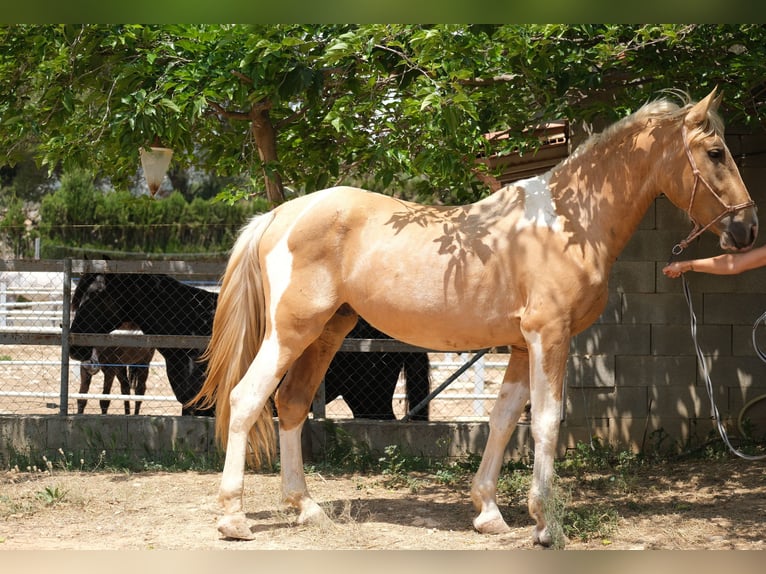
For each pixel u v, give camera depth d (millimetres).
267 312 4684
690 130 4328
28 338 7727
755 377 6789
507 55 5570
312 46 5238
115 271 7078
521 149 6516
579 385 6805
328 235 4621
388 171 5742
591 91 6570
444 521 4996
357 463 6516
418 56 4973
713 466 6289
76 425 6824
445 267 4461
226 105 7152
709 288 6805
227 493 4535
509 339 4527
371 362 7543
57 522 4934
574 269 4328
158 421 6797
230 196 7664
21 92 6395
